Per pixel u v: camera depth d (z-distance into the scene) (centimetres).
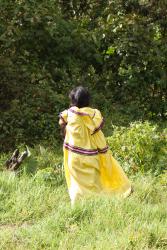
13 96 1421
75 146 916
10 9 1489
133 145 1138
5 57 1472
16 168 1086
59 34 1541
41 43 1532
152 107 1525
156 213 868
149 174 1084
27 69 1477
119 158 1142
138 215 855
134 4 1636
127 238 762
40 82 1456
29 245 761
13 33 1469
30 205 896
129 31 1522
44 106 1388
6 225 843
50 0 1560
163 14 1617
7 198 919
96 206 866
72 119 920
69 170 923
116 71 1557
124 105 1526
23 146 1268
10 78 1425
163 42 1570
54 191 965
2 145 1299
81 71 1563
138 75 1513
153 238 773
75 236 788
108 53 1544
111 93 1543
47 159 1182
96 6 1688
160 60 1512
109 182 934
